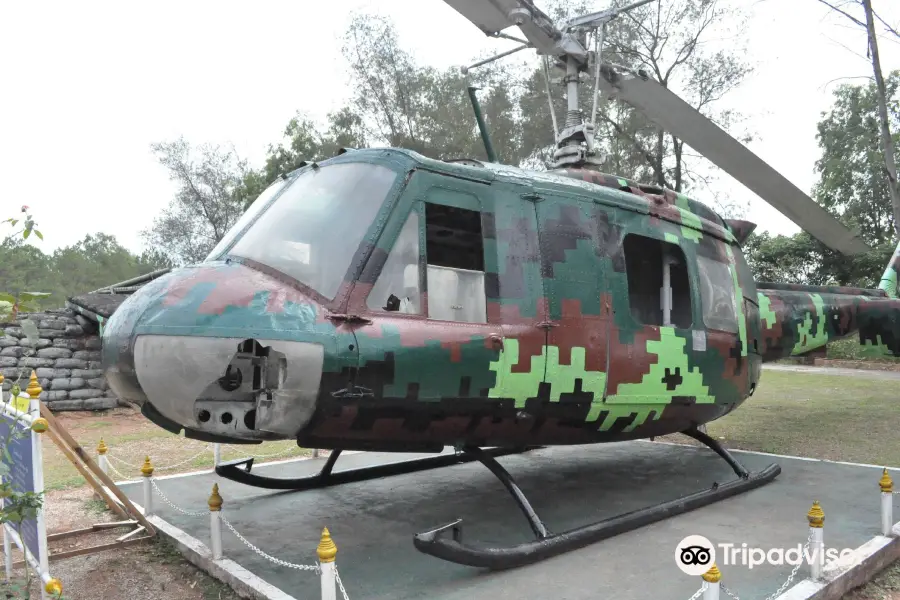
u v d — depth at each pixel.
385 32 23.48
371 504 5.56
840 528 4.83
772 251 27.17
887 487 4.60
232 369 3.43
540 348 4.41
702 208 6.46
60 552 4.59
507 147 23.50
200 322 3.38
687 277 5.82
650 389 5.16
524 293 4.43
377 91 23.44
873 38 11.56
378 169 4.13
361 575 3.94
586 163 6.14
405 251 3.98
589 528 4.47
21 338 11.97
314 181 4.34
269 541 4.61
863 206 30.05
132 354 3.39
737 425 10.12
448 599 3.57
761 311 7.31
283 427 3.47
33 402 3.54
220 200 28.33
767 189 6.95
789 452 8.11
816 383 16.42
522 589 3.71
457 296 4.17
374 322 3.71
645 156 23.44
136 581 4.18
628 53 22.23
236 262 3.92
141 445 9.17
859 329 8.56
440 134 23.16
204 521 5.08
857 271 25.44
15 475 3.81
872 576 4.20
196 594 3.97
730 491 5.66
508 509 5.42
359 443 3.93
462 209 4.34
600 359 4.78
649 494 5.95
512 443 4.68
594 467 7.12
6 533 4.09
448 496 5.83
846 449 8.24
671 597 3.59
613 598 3.58
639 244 5.98
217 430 3.39
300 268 3.79
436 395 3.91
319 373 3.46
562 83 6.77
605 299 4.90
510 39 6.14
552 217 4.76
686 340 5.55
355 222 3.94
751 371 6.49
